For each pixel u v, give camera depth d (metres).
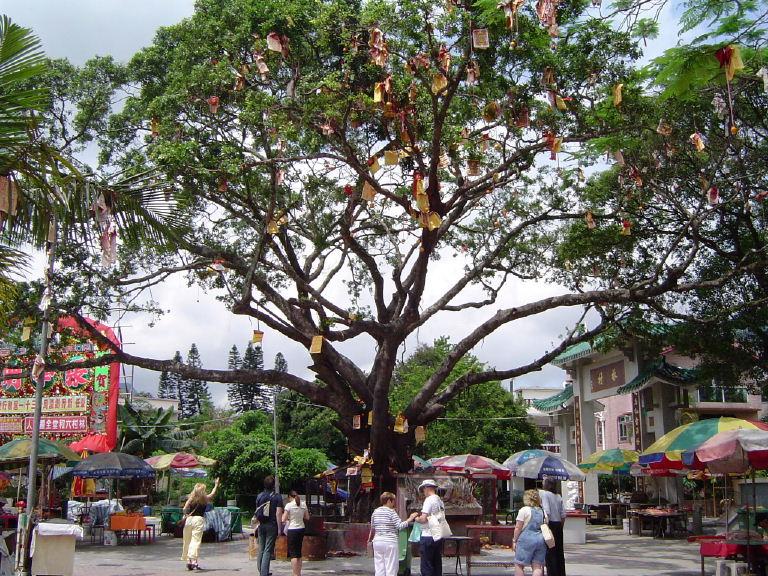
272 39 13.41
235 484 34.16
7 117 7.39
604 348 21.00
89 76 16.70
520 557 10.25
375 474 17.09
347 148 13.62
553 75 13.79
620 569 14.62
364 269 20.12
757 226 18.41
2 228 7.61
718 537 12.97
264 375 17.41
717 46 9.07
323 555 15.87
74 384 24.41
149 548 19.56
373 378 18.20
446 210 15.09
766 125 16.16
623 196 17.91
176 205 9.02
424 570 11.09
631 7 9.87
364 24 13.10
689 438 12.35
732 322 18.16
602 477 33.69
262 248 16.64
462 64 12.99
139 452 38.69
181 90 14.75
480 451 36.47
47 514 22.36
